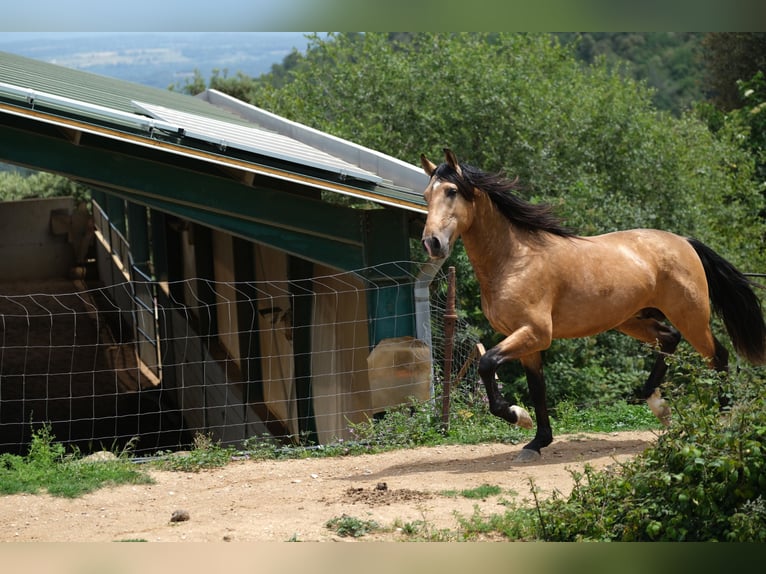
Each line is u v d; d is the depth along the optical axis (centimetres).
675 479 575
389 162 1180
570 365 1438
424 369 1059
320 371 1341
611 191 1739
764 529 533
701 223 1789
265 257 1558
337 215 1071
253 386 1602
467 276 1508
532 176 1667
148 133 949
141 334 2059
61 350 2081
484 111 1692
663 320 949
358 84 1853
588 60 4784
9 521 687
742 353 921
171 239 2044
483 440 960
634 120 1764
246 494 765
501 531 614
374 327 1073
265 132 1455
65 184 2889
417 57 1841
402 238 1074
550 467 819
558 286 827
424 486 760
